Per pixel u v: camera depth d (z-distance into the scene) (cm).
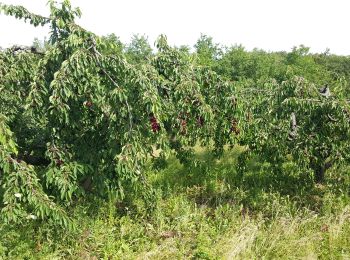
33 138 566
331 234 506
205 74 584
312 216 549
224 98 570
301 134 589
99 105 471
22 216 450
